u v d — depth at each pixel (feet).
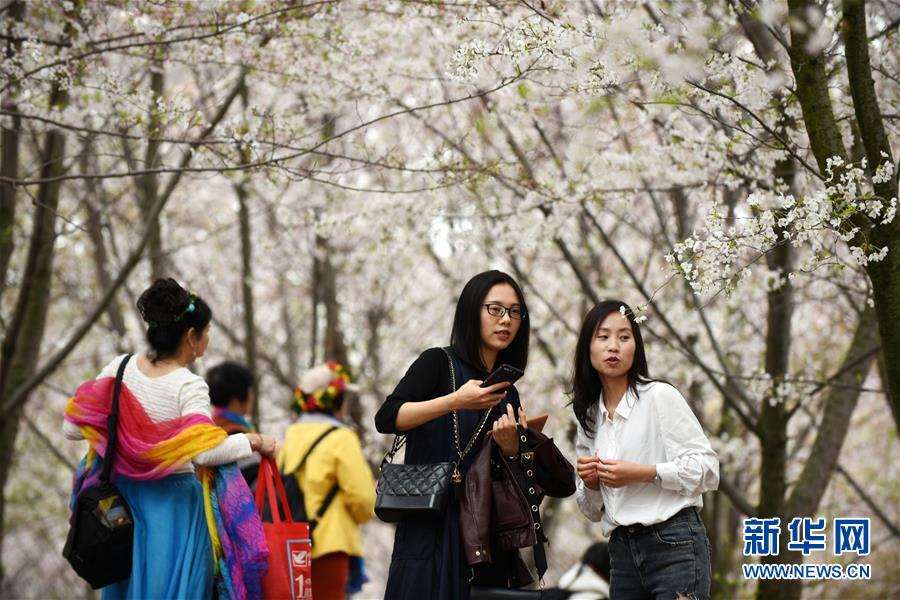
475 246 33.63
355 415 51.80
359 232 43.86
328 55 25.81
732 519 48.47
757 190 24.97
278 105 35.73
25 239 48.78
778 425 30.68
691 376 36.70
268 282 61.31
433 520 16.72
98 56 24.53
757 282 33.88
